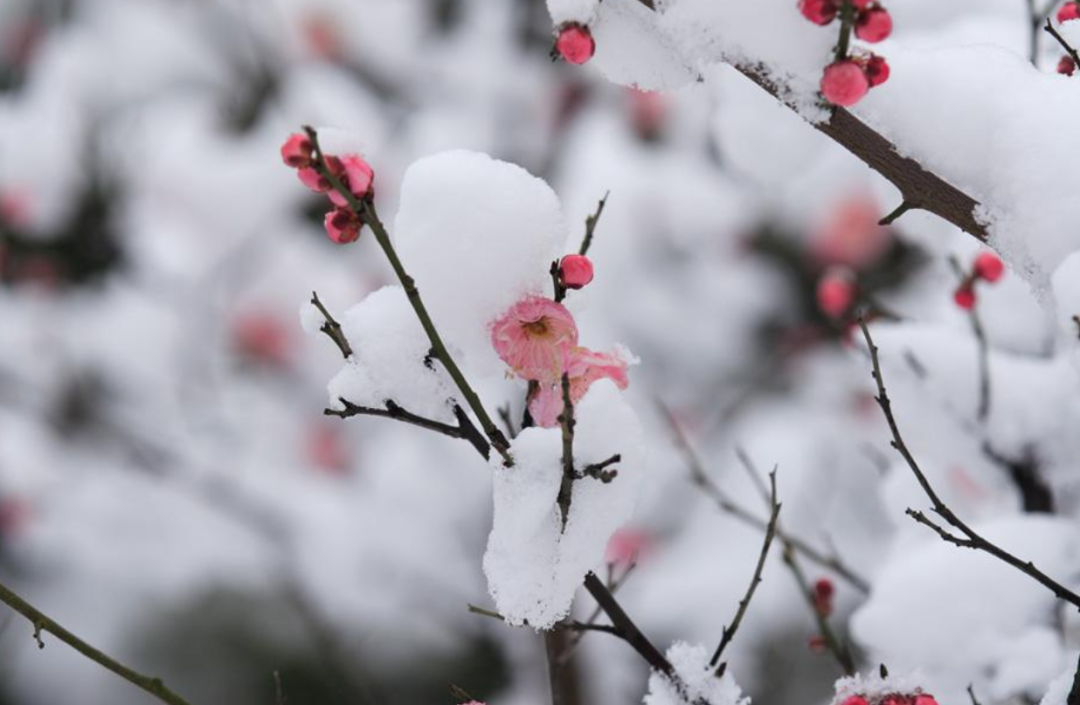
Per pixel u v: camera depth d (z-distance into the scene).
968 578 3.23
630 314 7.39
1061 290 2.13
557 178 7.57
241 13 8.11
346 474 7.48
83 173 7.80
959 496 3.88
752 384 7.50
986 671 3.15
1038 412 3.61
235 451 7.50
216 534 7.08
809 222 7.34
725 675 2.41
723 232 7.44
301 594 6.88
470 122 7.90
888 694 2.26
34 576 7.04
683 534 6.69
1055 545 3.25
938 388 3.72
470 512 7.07
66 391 7.68
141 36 8.13
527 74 8.04
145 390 7.71
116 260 7.96
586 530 2.14
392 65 8.20
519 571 2.14
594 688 5.78
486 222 2.24
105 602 6.92
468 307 2.25
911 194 2.28
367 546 6.97
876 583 3.65
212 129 7.94
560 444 2.14
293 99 7.84
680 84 2.25
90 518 7.18
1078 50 2.62
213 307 7.76
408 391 2.30
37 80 8.23
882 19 1.96
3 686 6.66
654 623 6.30
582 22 2.22
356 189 2.05
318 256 7.77
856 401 7.01
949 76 2.28
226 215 7.60
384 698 6.63
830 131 2.22
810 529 6.46
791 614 6.20
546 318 2.20
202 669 6.77
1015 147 2.23
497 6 8.30
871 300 4.04
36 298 7.90
